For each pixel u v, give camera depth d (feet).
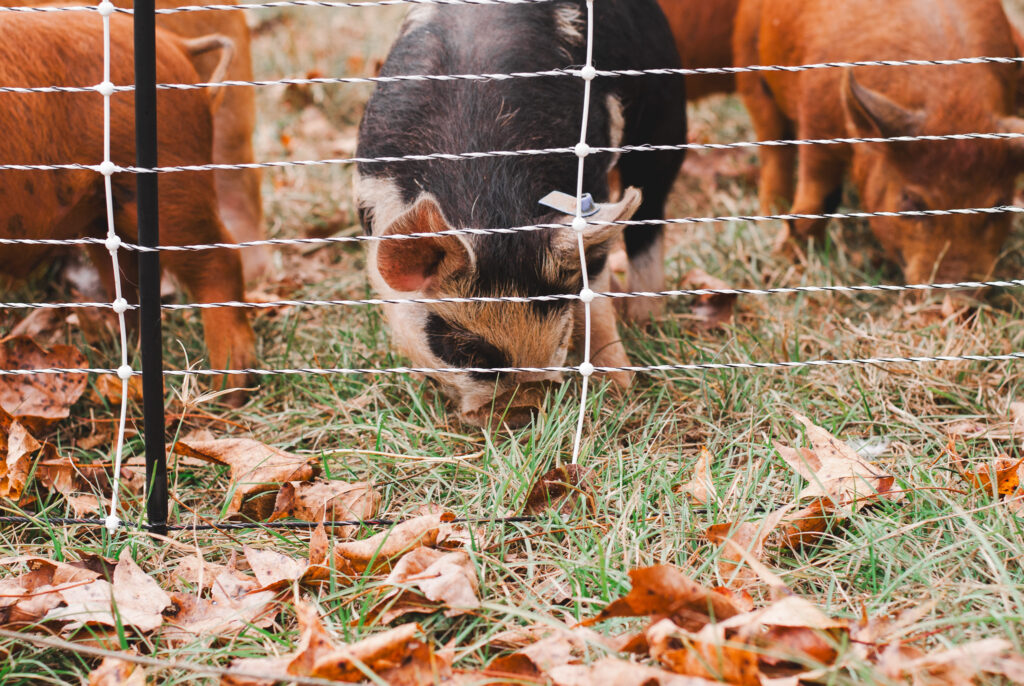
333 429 10.84
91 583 7.76
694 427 10.85
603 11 11.60
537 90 10.67
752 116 17.60
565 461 9.66
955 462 9.42
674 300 14.30
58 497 9.71
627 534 8.50
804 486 9.12
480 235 10.03
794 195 17.51
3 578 8.25
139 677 6.81
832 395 11.10
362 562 8.07
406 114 10.67
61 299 14.30
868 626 6.86
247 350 12.14
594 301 11.19
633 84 11.99
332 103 22.24
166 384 11.85
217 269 11.76
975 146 13.98
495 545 8.46
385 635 6.71
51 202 10.21
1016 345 12.33
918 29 14.61
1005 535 8.24
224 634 7.48
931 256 14.40
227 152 14.93
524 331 10.09
